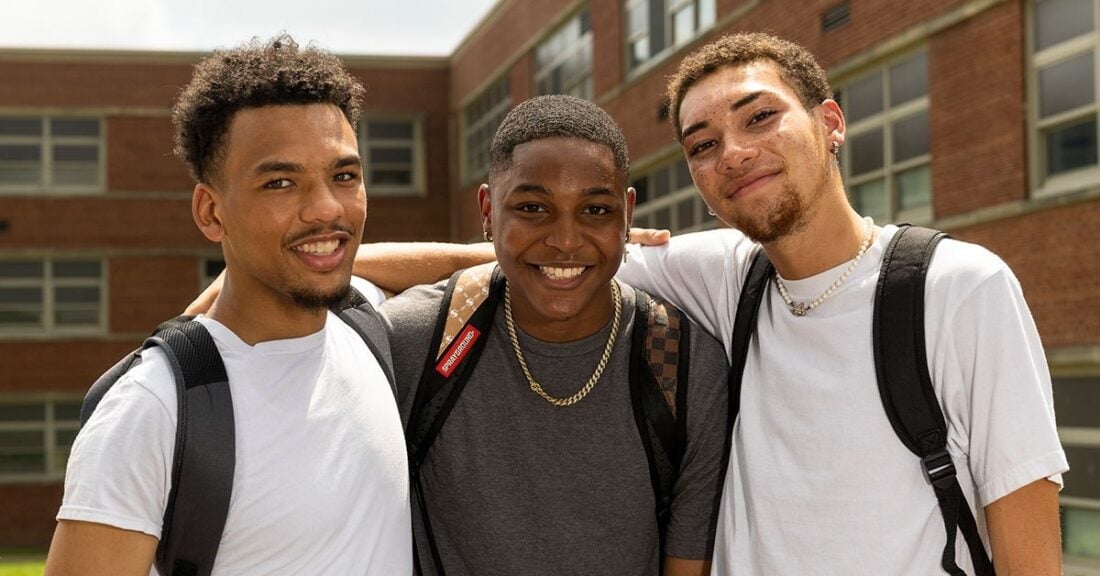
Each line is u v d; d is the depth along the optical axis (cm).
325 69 203
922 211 1003
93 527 178
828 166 233
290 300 202
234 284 205
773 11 1223
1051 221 843
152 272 2280
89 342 2233
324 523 193
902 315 216
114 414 183
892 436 215
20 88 2269
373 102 2459
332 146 200
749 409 236
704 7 1395
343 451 201
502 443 245
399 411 240
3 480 2161
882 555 212
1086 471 838
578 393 245
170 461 184
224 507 186
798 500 220
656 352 244
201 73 205
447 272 276
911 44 997
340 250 204
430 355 245
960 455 215
